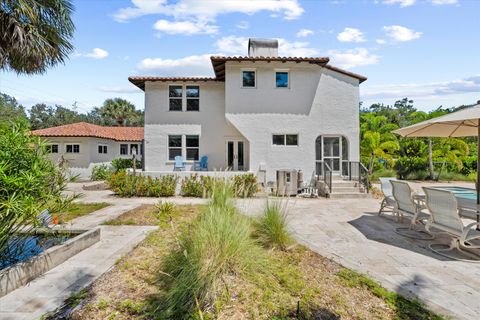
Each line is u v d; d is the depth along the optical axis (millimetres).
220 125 16688
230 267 3754
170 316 2957
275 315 2961
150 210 9328
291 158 14734
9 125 4293
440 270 4309
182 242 4168
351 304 3209
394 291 3572
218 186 6648
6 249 4320
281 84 14961
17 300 3332
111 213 8891
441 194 5215
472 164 22219
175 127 16562
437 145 21328
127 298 3332
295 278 3877
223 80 16234
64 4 8367
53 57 8719
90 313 3020
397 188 7289
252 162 14641
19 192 3770
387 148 18078
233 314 2975
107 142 25328
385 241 5906
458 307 3180
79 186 17766
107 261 4590
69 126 24203
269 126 14734
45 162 4336
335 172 15086
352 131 14930
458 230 5047
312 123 14836
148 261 4543
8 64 8445
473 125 6141
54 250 4359
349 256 4941
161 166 16438
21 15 7621
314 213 9086
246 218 5223
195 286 3252
